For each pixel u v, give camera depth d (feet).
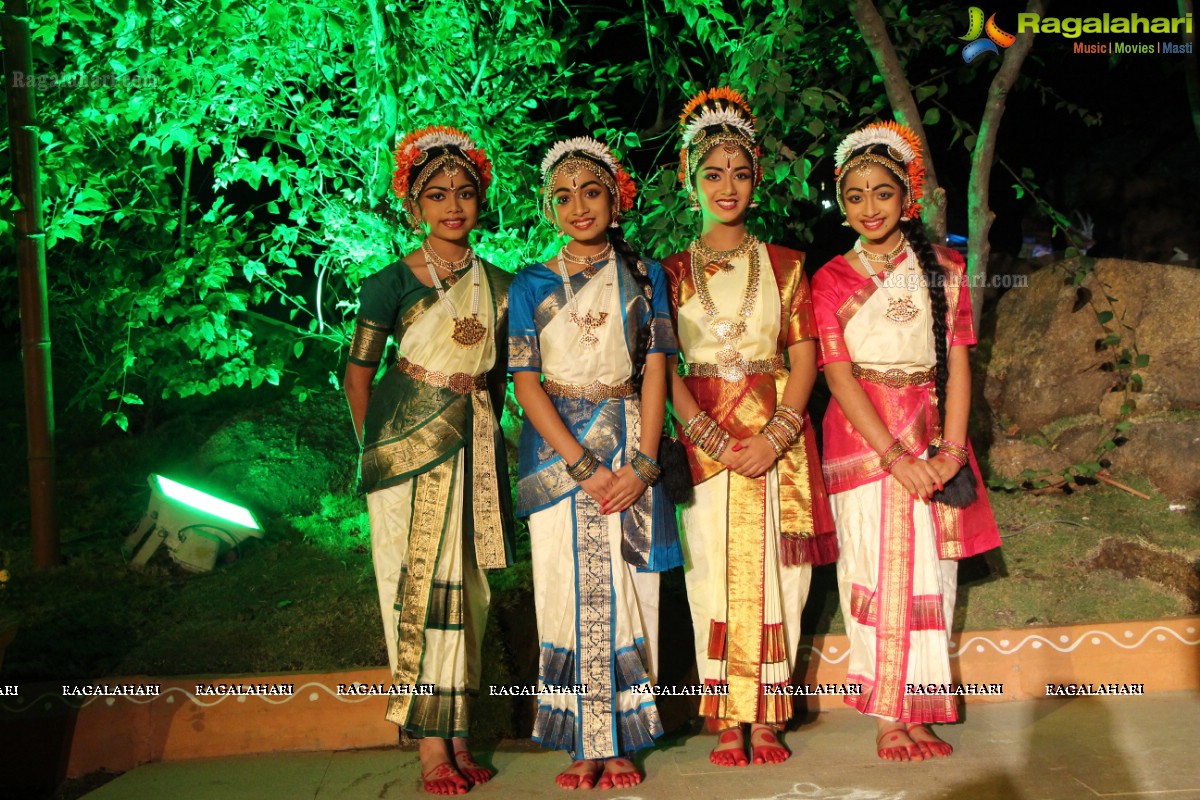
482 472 11.10
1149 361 15.72
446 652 10.82
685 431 11.44
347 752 11.63
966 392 11.59
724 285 11.42
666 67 17.47
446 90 14.88
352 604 13.10
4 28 13.56
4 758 11.34
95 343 19.21
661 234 15.40
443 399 10.98
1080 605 13.11
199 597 13.53
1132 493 15.17
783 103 15.08
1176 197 24.02
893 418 11.44
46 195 14.89
